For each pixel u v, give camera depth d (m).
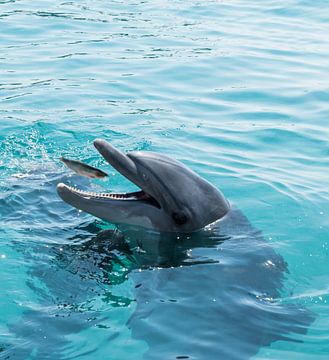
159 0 22.19
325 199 9.83
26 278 7.74
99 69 15.34
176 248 8.26
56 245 8.36
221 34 18.56
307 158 11.21
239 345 6.66
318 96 13.95
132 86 14.34
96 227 8.80
